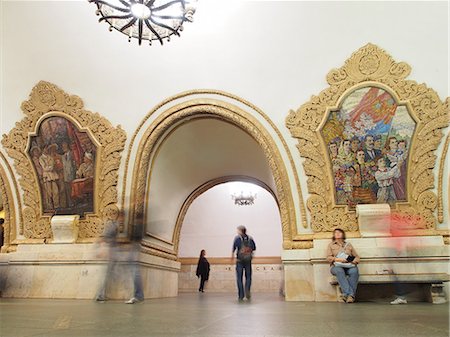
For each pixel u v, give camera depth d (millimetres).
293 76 8430
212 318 3809
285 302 7180
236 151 11523
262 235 17688
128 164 9305
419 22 7574
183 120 9234
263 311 4809
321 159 8320
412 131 7918
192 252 18031
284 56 8289
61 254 9008
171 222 12281
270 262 17297
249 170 12945
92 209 9320
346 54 8133
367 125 8117
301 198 8383
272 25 8000
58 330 2814
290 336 2508
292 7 7727
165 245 11570
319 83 8367
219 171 13023
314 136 8367
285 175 8484
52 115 9336
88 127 9289
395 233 7648
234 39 8250
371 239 7633
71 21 8406
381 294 7523
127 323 3299
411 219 7730
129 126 9328
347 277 7070
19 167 9688
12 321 3469
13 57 9062
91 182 9367
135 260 7660
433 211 7688
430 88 7816
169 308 5348
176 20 6527
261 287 17047
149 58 8680
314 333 2664
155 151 9461
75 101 9258
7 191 9734
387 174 8008
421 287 7332
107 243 7855
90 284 8664
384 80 7969
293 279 7914
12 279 9102
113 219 9078
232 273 17484
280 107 8648
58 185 9555
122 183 9281
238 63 8523
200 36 8297
